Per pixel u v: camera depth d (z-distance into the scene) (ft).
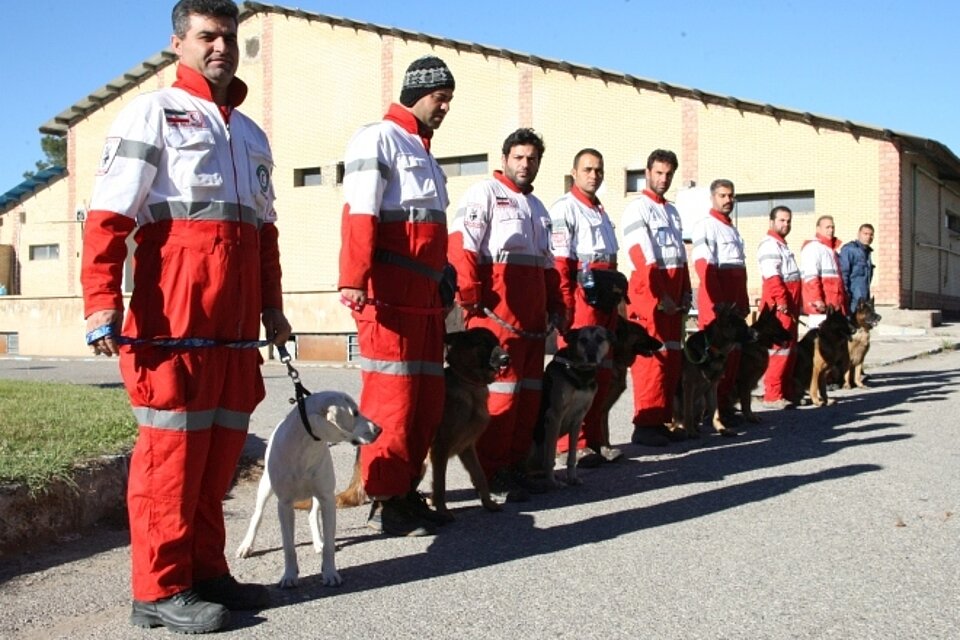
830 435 27.91
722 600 13.42
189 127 12.53
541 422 22.03
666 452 26.27
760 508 18.83
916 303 81.71
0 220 117.39
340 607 13.34
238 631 12.43
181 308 12.30
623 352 24.95
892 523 17.46
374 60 93.25
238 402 13.07
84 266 12.14
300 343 65.05
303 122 97.14
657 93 81.76
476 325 20.65
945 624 12.42
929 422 29.73
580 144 84.64
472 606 13.30
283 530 14.33
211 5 12.75
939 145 74.69
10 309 78.59
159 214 12.42
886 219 74.84
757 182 78.64
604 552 15.98
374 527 17.81
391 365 16.93
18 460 17.62
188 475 12.46
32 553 16.28
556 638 12.07
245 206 12.96
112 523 18.29
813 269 38.63
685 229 80.12
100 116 108.88
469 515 19.08
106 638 12.24
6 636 12.38
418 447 17.62
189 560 12.73
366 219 16.21
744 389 31.58
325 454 14.39
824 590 13.79
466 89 89.04
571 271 23.71
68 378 48.14
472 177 89.10
